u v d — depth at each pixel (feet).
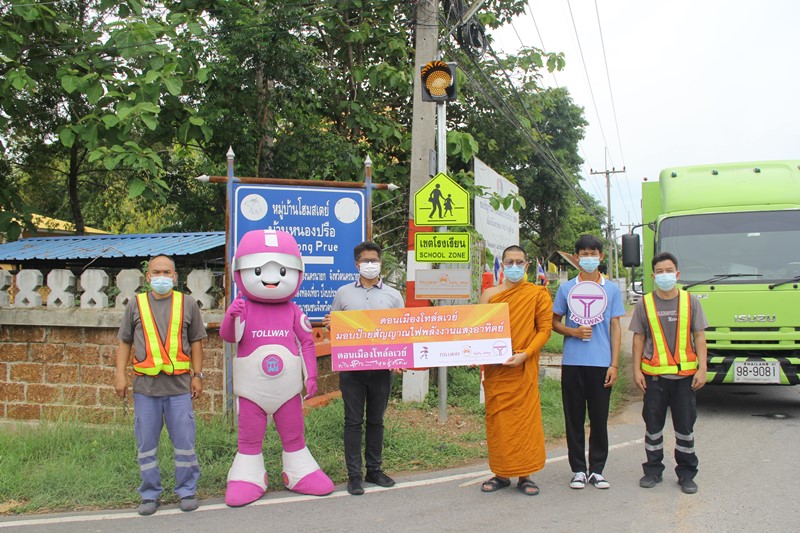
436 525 15.01
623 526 14.75
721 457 20.77
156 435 16.20
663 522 14.96
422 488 17.87
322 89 39.81
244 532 14.70
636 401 31.76
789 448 21.89
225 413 22.82
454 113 50.85
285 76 37.45
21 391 25.32
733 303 26.86
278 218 22.98
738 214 28.99
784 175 30.01
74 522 15.40
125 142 27.89
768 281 26.76
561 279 104.37
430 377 30.94
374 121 40.81
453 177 32.86
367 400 18.17
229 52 36.52
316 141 39.34
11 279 26.55
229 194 22.41
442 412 25.23
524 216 98.27
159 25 29.78
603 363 17.35
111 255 31.24
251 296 17.22
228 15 37.40
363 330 17.54
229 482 16.93
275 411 17.38
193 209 46.93
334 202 23.68
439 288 24.76
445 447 21.67
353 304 18.01
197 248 31.22
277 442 20.94
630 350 56.03
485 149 52.13
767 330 26.45
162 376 16.14
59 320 24.70
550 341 55.16
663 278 17.25
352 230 23.86
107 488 17.31
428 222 25.02
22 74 26.86
